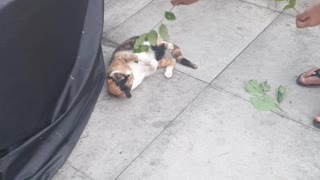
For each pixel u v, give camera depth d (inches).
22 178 66.4
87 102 77.5
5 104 59.9
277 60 84.5
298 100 76.8
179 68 84.8
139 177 68.2
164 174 68.2
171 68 83.6
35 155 68.2
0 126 61.2
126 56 80.9
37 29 59.3
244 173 67.4
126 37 93.5
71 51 70.7
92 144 73.4
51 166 68.8
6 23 54.9
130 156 71.2
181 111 77.0
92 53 76.5
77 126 74.5
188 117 75.9
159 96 80.0
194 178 67.4
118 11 101.0
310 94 77.6
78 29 70.3
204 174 67.8
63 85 72.3
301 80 78.5
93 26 76.1
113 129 75.4
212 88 80.5
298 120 73.7
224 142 71.6
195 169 68.4
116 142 73.4
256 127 73.3
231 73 83.0
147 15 99.0
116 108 78.7
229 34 91.4
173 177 67.8
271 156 69.2
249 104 76.9
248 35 90.7
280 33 90.4
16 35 56.6
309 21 64.8
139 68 81.1
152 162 70.0
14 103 61.4
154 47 82.4
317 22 64.6
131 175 68.6
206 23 94.7
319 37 88.4
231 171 67.8
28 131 67.3
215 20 95.2
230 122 74.4
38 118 67.8
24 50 58.8
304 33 89.6
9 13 54.7
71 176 69.3
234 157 69.5
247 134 72.5
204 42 90.1
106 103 79.7
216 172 67.9
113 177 68.6
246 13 96.2
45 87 66.4
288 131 72.3
